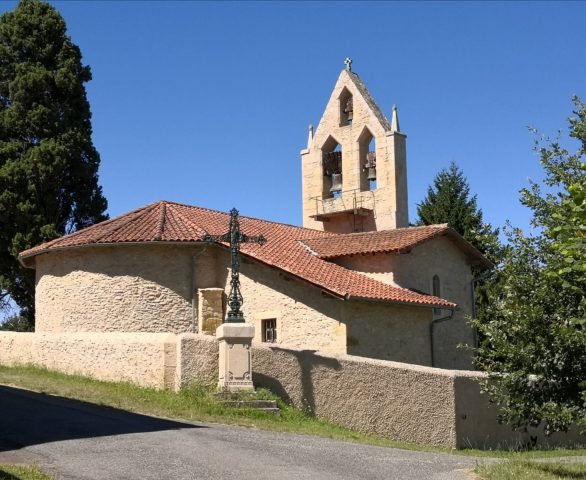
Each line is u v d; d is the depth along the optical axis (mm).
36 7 39438
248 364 20156
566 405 13141
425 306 26078
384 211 34188
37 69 38312
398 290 26125
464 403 21031
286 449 14664
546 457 17625
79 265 25672
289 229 31828
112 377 21781
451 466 14039
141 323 24656
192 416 18172
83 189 39250
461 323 30047
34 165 36844
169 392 20156
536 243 13773
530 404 13516
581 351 12867
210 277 25672
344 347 23578
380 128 34594
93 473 11594
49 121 37938
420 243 27344
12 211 36625
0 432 14727
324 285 23672
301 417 20234
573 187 10922
